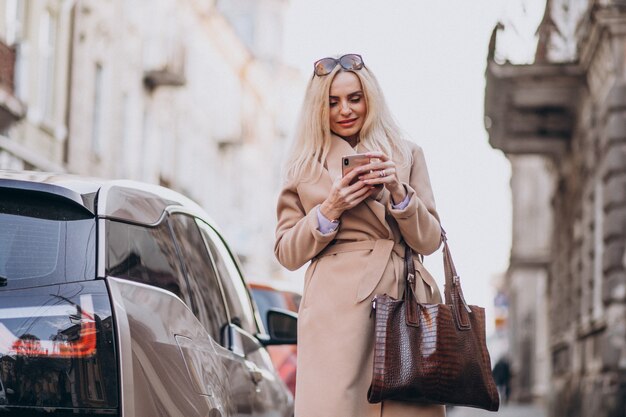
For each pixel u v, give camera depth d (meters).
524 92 22.14
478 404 4.13
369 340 4.20
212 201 50.53
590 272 21.52
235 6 69.81
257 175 61.22
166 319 4.17
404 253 4.35
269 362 5.93
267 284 11.28
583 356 22.06
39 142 25.70
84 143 29.22
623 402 17.36
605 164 18.66
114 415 3.69
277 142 67.62
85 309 3.79
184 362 4.14
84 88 29.25
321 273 4.30
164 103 39.38
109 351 3.75
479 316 4.25
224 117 52.47
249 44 69.31
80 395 3.68
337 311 4.21
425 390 4.03
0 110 22.94
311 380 4.19
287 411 6.00
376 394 4.01
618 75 18.12
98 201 4.15
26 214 4.05
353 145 4.54
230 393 4.68
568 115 23.86
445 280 4.30
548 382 32.06
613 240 18.23
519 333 49.50
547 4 20.14
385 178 4.13
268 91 63.94
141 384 3.80
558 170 28.48
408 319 4.10
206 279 5.12
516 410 32.69
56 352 3.70
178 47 37.34
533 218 42.47
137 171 35.03
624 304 18.02
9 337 3.70
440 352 4.05
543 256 41.38
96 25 30.33
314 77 4.43
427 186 4.49
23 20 24.73
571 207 25.58
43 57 26.16
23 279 3.85
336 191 4.16
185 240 4.96
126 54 33.72
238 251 53.44
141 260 4.26
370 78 4.42
